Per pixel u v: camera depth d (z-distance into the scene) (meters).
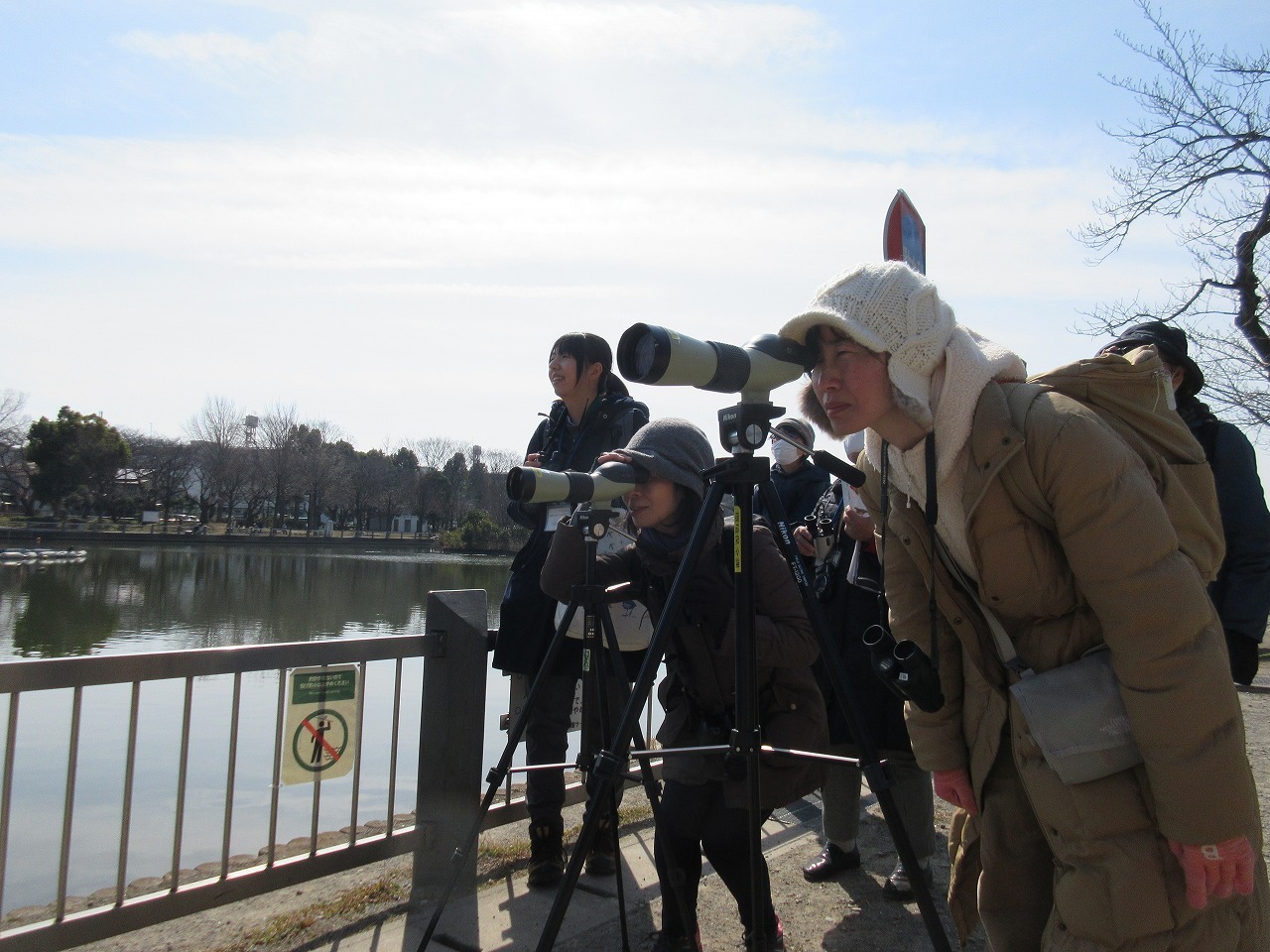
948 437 1.60
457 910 2.98
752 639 1.82
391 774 3.07
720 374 1.52
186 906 2.59
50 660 2.34
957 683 1.88
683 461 2.49
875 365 1.62
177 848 2.59
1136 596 1.41
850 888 3.25
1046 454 1.48
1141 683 1.41
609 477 2.43
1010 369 1.65
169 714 5.89
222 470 62.19
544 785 3.20
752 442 1.67
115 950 2.63
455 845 3.12
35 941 2.32
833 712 3.25
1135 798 1.48
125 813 2.49
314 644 2.87
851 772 3.30
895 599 1.95
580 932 2.81
